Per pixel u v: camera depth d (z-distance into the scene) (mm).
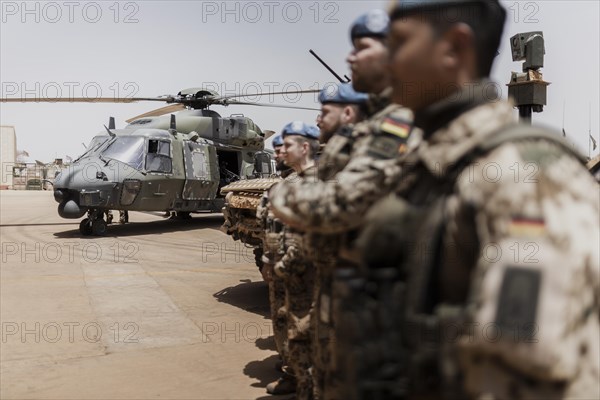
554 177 1098
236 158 19906
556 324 1029
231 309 7926
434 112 1360
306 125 4148
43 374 5367
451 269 1231
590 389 1083
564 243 1057
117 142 15750
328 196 2186
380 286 1316
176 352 6086
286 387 4926
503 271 1073
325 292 2586
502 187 1126
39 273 9984
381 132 2244
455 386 1164
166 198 16406
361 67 2445
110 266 10797
